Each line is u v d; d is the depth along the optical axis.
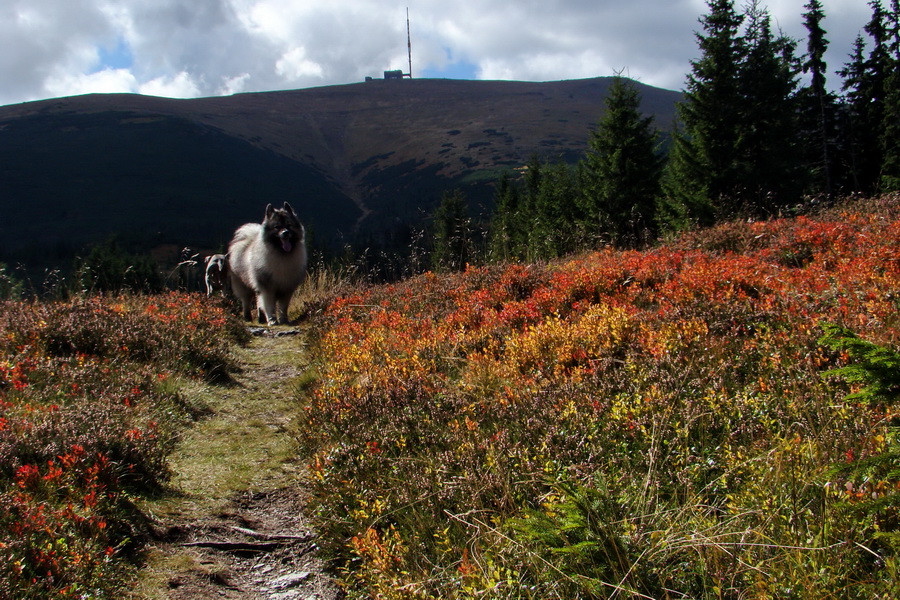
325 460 4.45
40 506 3.51
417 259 15.74
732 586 2.39
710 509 2.86
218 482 4.71
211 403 6.78
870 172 39.53
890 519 2.42
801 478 2.82
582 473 3.38
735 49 28.83
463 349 6.69
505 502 3.38
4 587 2.82
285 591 3.34
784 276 6.47
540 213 43.91
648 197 33.25
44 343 6.91
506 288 8.83
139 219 174.75
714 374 4.40
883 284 5.37
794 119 30.02
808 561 2.37
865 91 39.97
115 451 4.48
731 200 13.42
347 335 8.49
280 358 9.28
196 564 3.55
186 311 10.34
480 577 2.67
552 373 5.27
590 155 36.09
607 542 2.62
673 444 3.53
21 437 4.31
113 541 3.60
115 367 6.69
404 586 2.82
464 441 4.18
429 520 3.48
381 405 5.25
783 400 3.79
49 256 104.44
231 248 13.98
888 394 2.45
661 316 5.97
